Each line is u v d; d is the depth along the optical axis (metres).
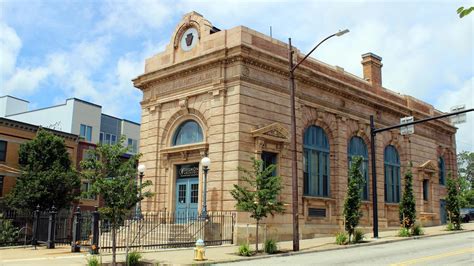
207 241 22.75
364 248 22.30
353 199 24.78
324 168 30.31
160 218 26.36
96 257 17.84
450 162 45.75
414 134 39.81
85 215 25.56
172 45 29.80
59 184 36.03
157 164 29.03
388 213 35.56
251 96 25.70
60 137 39.62
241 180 24.33
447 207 35.41
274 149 26.39
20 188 35.41
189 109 27.84
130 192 17.00
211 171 25.59
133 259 17.44
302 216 27.58
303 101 28.81
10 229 28.64
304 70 28.61
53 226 25.42
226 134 25.36
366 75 37.81
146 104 30.66
